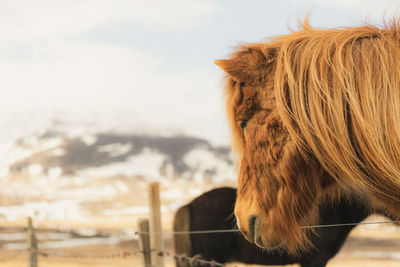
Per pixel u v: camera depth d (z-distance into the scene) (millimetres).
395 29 1705
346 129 1566
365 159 1571
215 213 5156
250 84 1795
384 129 1547
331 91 1600
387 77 1571
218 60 1828
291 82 1650
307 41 1735
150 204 3957
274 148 1725
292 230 1763
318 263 4309
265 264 4812
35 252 5930
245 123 1853
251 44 1934
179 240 5262
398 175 1528
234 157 2025
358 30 1721
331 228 4078
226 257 5074
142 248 3984
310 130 1615
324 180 1771
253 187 1790
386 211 1979
